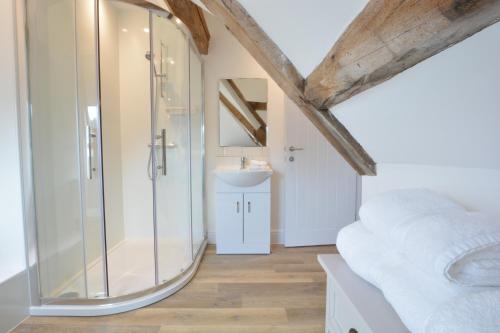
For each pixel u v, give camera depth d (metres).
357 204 2.93
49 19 1.71
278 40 0.82
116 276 1.99
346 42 0.66
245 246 2.60
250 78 2.81
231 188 2.56
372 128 0.96
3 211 1.57
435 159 0.88
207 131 2.85
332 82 0.76
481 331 0.44
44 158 1.68
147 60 2.50
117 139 2.55
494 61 0.48
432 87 0.63
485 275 0.52
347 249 0.92
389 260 0.76
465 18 0.39
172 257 2.34
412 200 0.77
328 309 0.98
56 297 1.65
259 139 2.86
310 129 2.80
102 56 2.29
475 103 0.59
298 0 0.66
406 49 0.51
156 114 2.42
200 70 2.71
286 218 2.81
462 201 0.80
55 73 1.76
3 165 1.57
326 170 2.85
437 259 0.53
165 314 1.63
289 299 1.80
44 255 1.67
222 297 1.82
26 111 1.58
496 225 0.57
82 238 1.90
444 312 0.48
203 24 2.46
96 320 1.57
